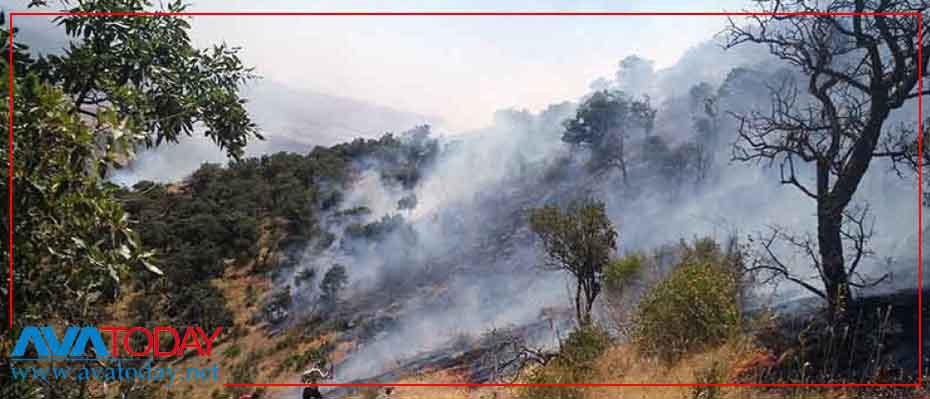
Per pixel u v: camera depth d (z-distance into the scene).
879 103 9.48
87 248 3.12
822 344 8.06
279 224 97.75
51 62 4.70
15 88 3.04
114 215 3.22
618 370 8.66
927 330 8.71
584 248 15.31
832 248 9.88
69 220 3.10
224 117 5.90
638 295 12.31
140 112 4.71
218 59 6.13
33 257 3.11
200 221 86.50
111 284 3.26
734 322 7.71
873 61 9.45
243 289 77.62
